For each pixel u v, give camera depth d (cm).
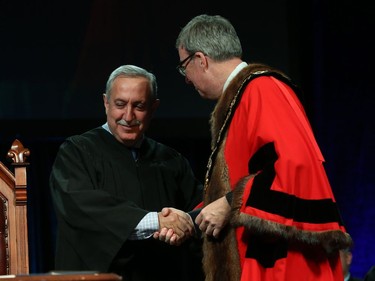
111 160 519
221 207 451
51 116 861
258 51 897
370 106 906
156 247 514
